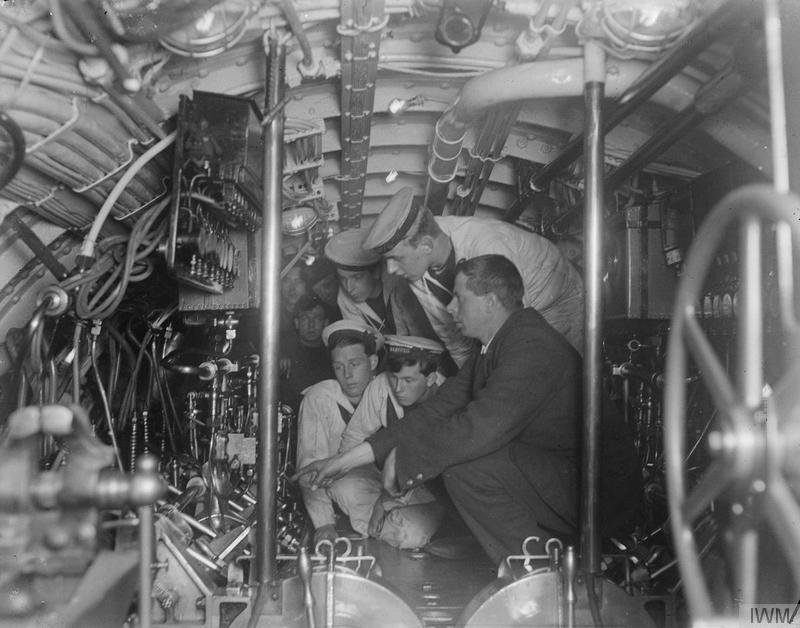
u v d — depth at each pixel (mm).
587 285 2891
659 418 4266
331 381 5250
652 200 4168
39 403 2908
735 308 3393
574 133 4125
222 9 2551
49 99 2410
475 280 3922
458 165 4820
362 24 2797
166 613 2832
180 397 5035
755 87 2902
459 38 2646
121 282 3221
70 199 3092
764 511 1373
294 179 4621
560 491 3410
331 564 2727
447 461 3398
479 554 4402
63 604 1728
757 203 1367
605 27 2799
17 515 1597
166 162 3342
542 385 3469
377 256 5359
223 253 3520
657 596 2914
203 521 3812
